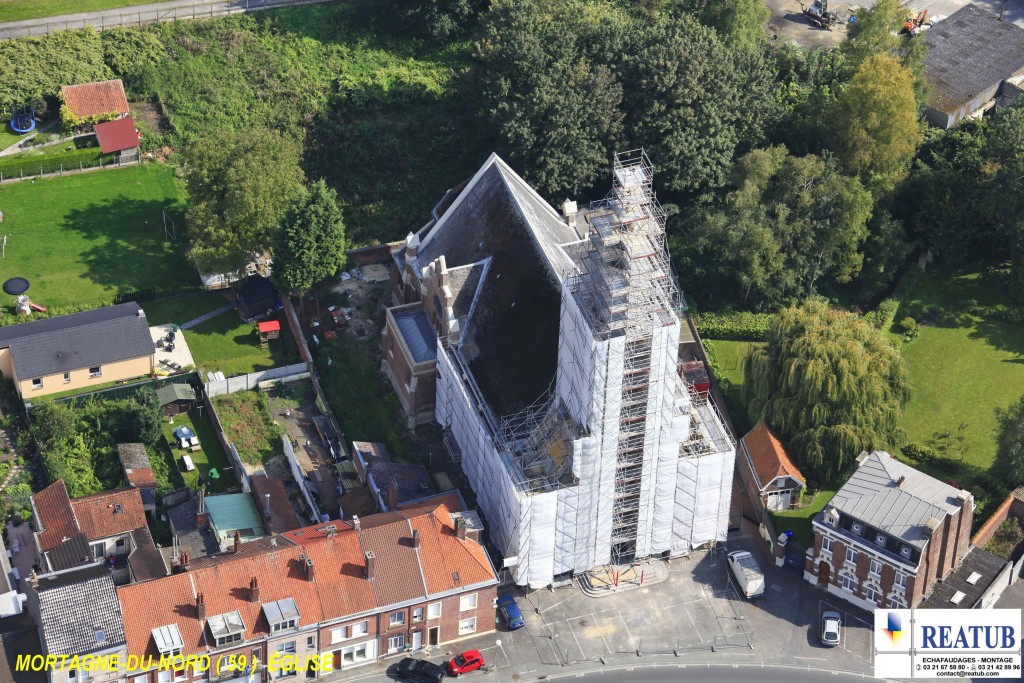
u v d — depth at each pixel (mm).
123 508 149625
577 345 139750
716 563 157625
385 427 168375
